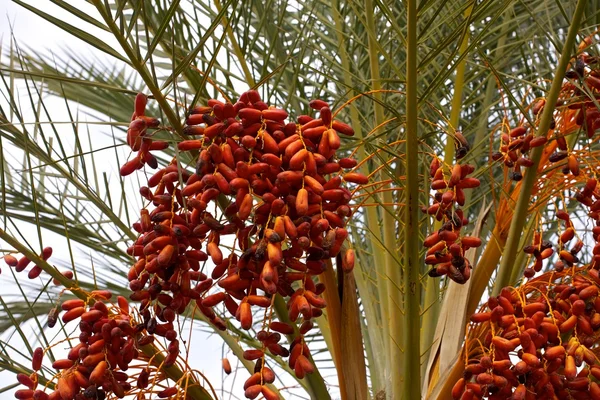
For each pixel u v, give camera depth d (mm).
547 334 1318
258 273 1231
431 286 1695
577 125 1529
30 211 1748
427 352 1637
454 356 1494
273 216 1240
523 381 1294
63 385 1248
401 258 1665
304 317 1213
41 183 1771
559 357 1295
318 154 1248
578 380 1302
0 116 1471
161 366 1317
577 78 1397
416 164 1322
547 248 1400
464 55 1425
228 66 1652
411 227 1330
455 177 1326
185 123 1283
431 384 1530
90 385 1258
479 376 1291
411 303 1352
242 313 1211
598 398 1290
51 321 1299
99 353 1266
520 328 1317
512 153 1440
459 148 1363
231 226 1247
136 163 1268
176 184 1271
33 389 1301
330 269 1464
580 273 1437
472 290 1557
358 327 1449
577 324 1333
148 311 1264
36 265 1412
